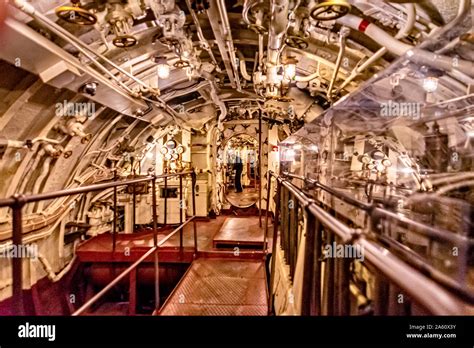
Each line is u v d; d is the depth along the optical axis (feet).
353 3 10.44
